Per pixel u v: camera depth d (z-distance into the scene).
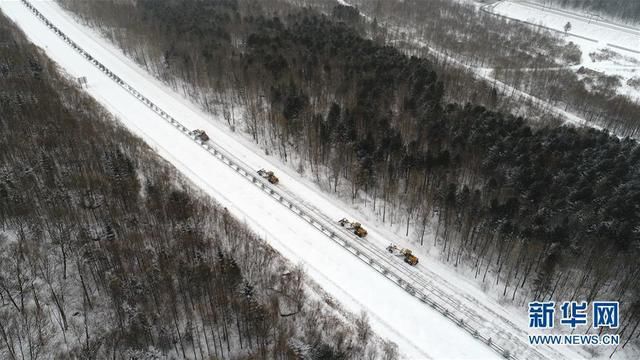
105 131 98.69
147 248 67.88
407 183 86.50
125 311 58.69
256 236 77.56
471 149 91.00
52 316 59.31
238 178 93.88
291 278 67.44
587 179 83.31
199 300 60.59
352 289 69.44
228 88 121.19
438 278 72.81
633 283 69.19
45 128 91.25
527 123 110.00
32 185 76.31
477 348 61.94
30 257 65.62
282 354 55.47
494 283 71.81
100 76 135.50
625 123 120.25
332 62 125.31
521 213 75.62
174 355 56.31
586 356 62.03
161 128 110.56
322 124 93.81
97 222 72.38
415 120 101.62
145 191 80.44
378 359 58.12
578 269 72.25
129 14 170.00
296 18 168.25
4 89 105.44
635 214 73.75
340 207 87.06
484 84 130.12
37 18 179.12
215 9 176.12
